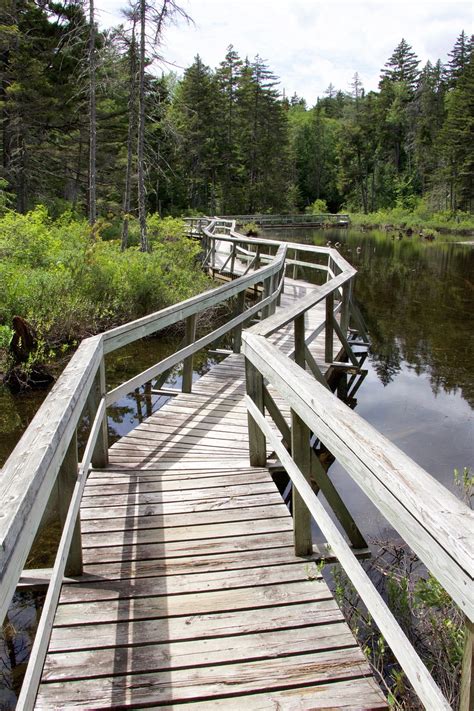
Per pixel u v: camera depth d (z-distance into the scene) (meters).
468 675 0.96
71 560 2.56
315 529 3.80
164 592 2.46
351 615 2.77
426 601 2.58
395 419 6.05
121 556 2.73
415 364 8.15
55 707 1.85
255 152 50.12
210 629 2.22
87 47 18.48
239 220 41.28
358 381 7.46
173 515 3.13
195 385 5.91
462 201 45.81
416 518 1.10
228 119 47.25
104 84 15.06
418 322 10.67
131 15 13.02
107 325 8.77
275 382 2.68
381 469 1.28
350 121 59.81
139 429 4.61
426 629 2.67
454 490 4.25
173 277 11.45
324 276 16.70
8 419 5.65
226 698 1.89
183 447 4.23
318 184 65.31
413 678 1.26
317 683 1.95
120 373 7.39
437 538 1.00
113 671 2.00
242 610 2.34
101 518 3.09
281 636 2.19
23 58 17.38
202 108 42.41
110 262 10.07
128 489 3.46
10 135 19.30
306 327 8.93
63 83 19.20
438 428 5.77
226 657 2.07
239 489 3.45
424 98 57.12
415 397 6.81
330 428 1.76
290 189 57.91
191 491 3.43
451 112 45.97
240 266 15.23
